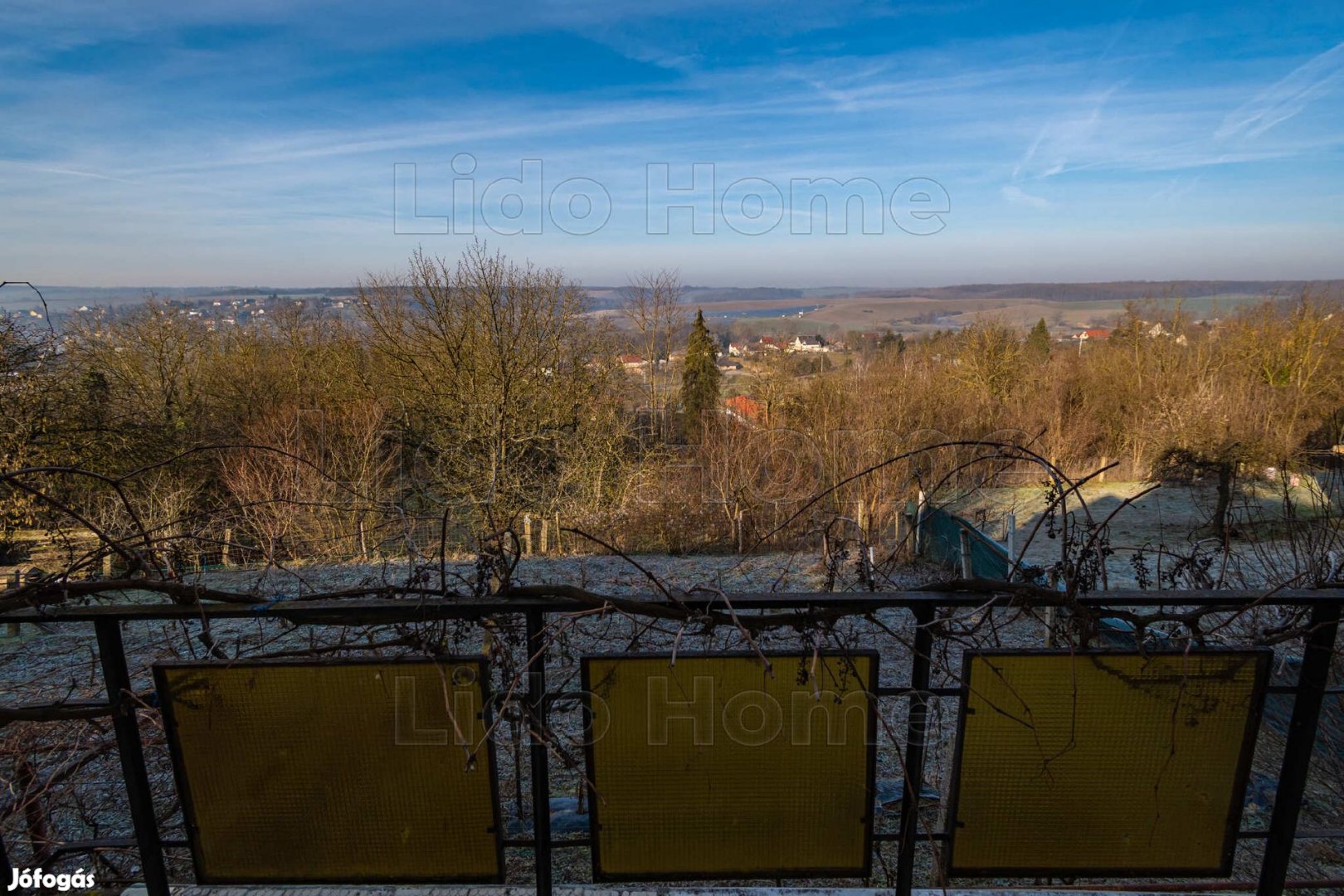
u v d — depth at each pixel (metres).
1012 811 2.02
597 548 15.17
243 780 1.96
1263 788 4.84
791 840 2.03
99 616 1.74
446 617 1.81
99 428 13.61
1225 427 16.39
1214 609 1.83
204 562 2.76
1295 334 19.78
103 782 4.67
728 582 6.23
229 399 19.70
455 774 1.95
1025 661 1.91
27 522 10.69
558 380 18.00
